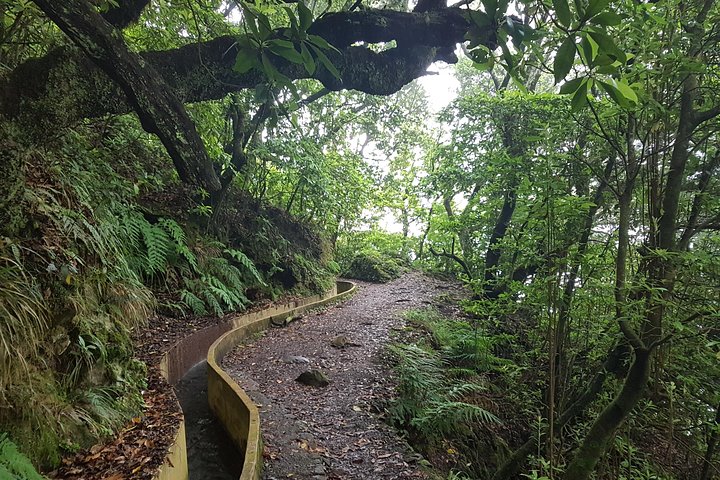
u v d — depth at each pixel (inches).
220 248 300.7
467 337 265.0
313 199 401.4
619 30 107.5
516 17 78.4
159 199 278.8
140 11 165.9
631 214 152.9
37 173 136.1
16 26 159.5
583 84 57.6
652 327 121.9
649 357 121.9
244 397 142.5
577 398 185.0
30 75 137.2
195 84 170.4
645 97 107.7
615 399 129.2
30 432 92.9
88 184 175.5
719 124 122.3
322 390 194.2
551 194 150.3
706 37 118.1
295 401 179.5
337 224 494.9
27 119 135.7
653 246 129.1
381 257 633.6
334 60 181.5
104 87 148.4
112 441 111.1
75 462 99.6
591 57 51.4
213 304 250.2
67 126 151.1
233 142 292.8
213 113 263.1
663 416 167.5
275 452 134.8
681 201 147.3
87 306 132.4
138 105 138.6
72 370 115.3
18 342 95.7
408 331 297.4
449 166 335.3
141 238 231.5
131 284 176.9
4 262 105.6
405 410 183.3
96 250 145.7
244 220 349.4
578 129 163.5
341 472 128.8
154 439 113.4
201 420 163.6
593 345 173.9
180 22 226.2
